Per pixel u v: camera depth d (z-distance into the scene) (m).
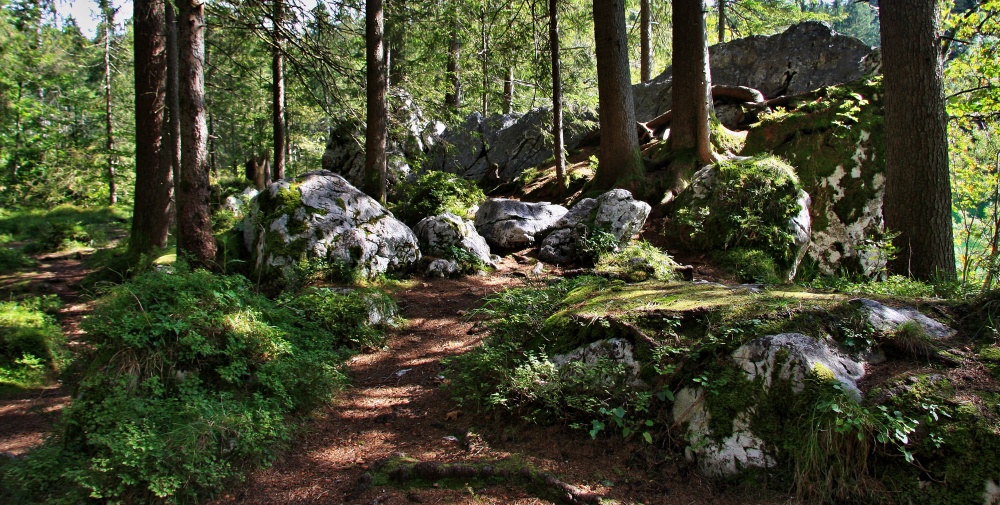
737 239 9.76
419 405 5.18
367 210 9.66
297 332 6.23
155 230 13.15
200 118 8.89
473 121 18.69
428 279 9.78
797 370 3.64
